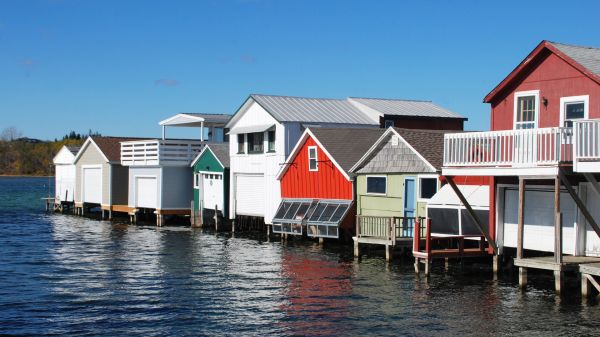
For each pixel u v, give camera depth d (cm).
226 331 1806
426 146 3144
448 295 2180
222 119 5041
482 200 2683
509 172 2231
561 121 2397
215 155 4497
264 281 2464
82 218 5550
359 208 3419
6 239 3906
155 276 2588
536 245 2480
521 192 2202
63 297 2205
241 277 2550
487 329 1791
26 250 3381
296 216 3684
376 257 3011
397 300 2125
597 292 2153
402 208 3173
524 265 2189
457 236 2553
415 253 2544
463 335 1744
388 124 4519
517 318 1888
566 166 2117
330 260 2947
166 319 1925
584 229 2342
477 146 2405
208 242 3703
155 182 4819
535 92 2478
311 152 3728
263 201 4134
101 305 2092
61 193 6291
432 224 2864
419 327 1823
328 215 3497
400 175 3191
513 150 2230
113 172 5328
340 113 4394
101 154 5409
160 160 4709
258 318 1934
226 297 2202
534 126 2481
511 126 2562
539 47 2438
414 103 5028
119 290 2319
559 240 2108
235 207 4362
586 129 2062
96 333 1786
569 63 2361
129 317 1950
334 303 2102
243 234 4125
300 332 1792
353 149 3641
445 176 2427
